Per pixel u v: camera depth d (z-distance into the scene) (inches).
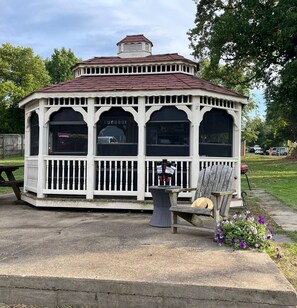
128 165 282.8
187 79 289.0
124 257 151.7
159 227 218.2
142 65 312.8
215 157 279.3
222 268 137.1
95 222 237.5
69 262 144.3
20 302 128.6
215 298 118.5
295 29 658.2
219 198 182.9
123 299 123.0
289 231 221.5
